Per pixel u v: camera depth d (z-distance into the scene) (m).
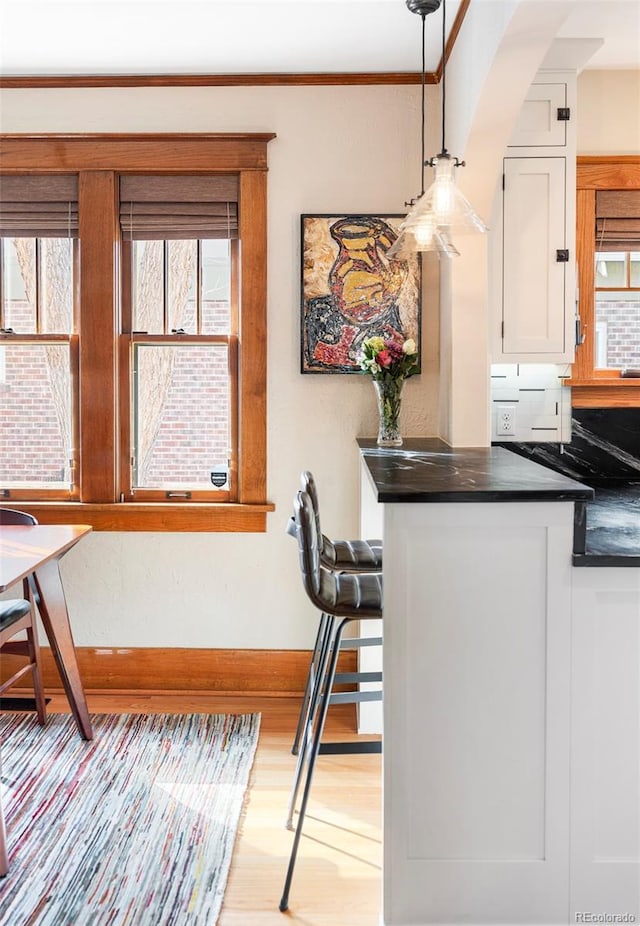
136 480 3.62
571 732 1.95
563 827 1.96
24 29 3.00
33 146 3.47
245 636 3.59
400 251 2.55
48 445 3.62
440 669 1.96
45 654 3.61
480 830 1.97
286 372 3.52
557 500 1.90
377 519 2.95
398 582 1.94
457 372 3.14
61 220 3.52
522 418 3.57
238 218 3.50
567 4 2.01
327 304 3.47
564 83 3.13
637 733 1.95
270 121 3.46
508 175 3.15
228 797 2.64
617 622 1.94
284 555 3.57
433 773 1.97
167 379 3.60
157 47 3.17
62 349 3.60
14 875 2.21
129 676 3.60
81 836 2.40
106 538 3.57
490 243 3.17
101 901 2.10
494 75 2.38
